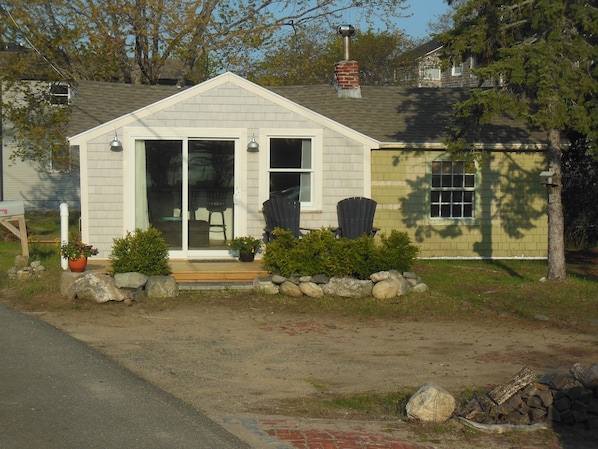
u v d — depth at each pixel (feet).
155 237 42.39
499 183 60.13
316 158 49.70
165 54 80.23
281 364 29.63
